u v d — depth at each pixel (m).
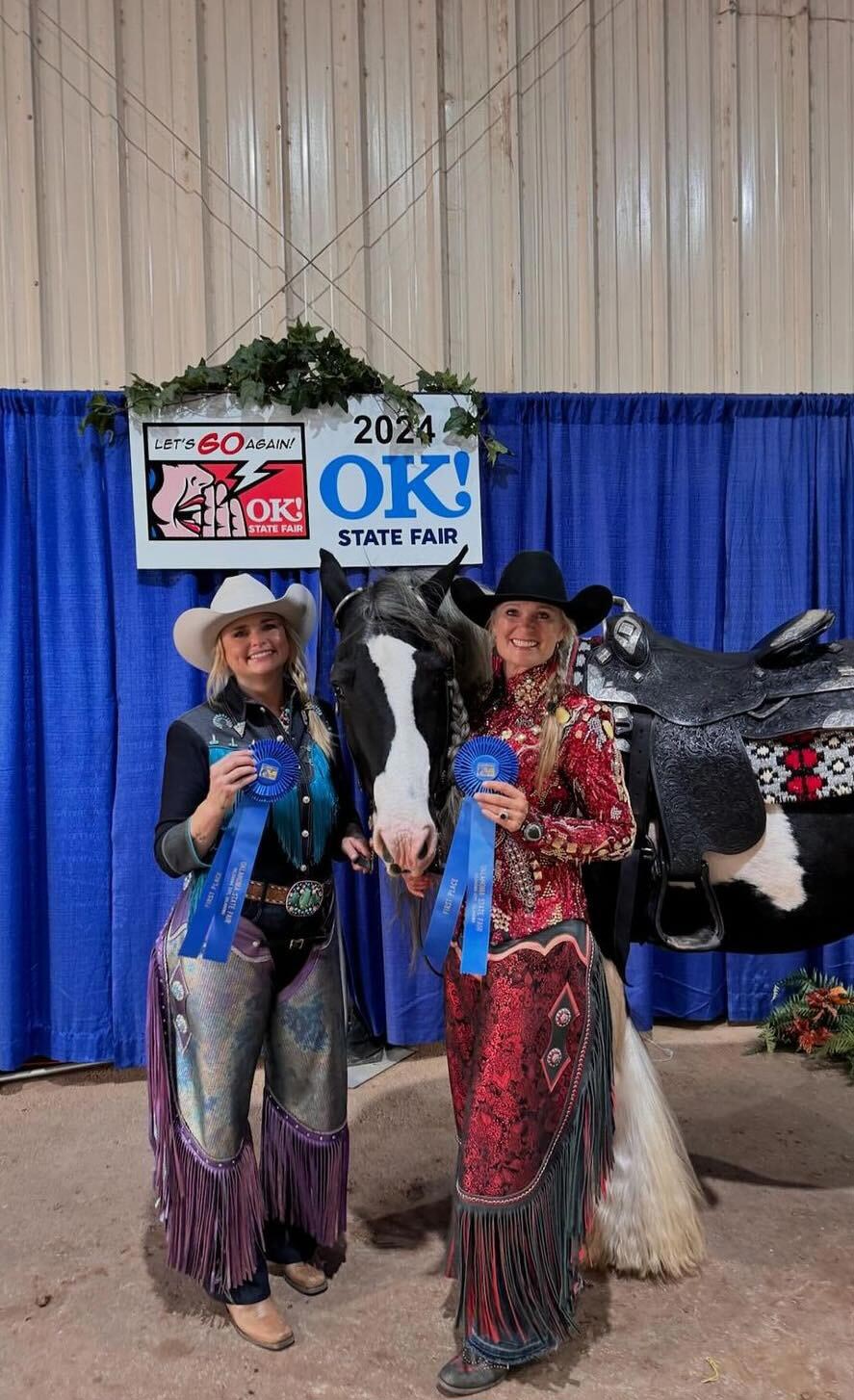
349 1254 1.94
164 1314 1.76
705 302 3.30
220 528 2.84
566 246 3.22
